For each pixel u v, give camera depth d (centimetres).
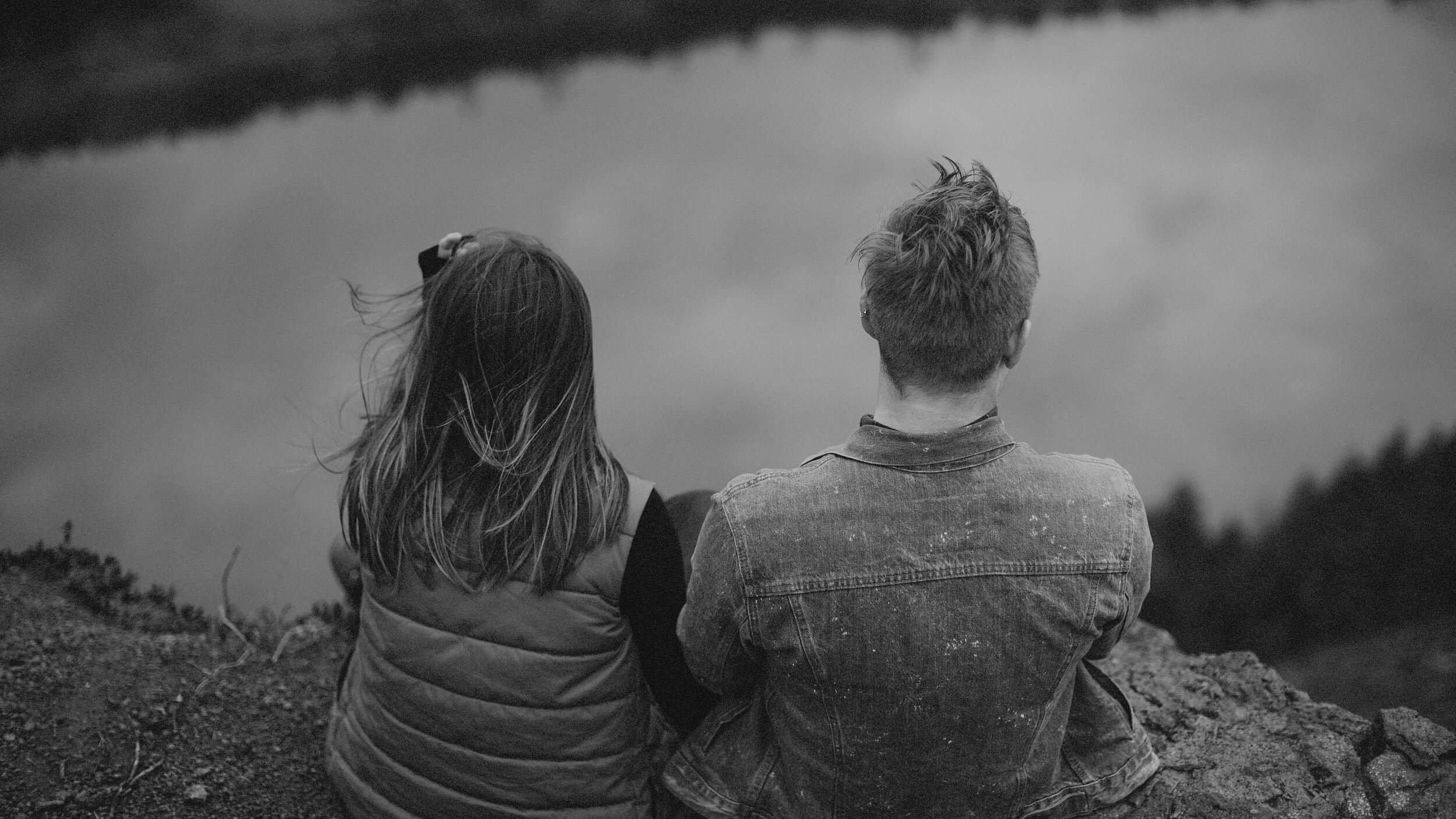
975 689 129
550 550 143
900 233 129
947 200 128
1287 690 202
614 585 147
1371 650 636
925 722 131
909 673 129
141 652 225
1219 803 170
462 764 152
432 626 148
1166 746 191
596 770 153
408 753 154
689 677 158
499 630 146
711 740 156
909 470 130
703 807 153
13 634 225
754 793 150
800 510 131
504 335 144
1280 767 178
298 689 220
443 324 147
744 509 133
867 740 134
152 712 205
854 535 129
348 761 166
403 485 146
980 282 121
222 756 197
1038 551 128
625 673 154
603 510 145
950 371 127
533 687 147
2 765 188
